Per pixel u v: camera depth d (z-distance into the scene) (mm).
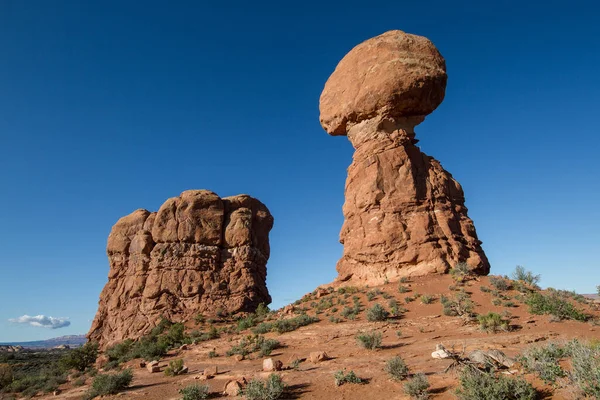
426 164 35969
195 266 49938
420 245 31375
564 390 9219
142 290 50031
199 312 46719
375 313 23953
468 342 17531
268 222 59781
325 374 14922
